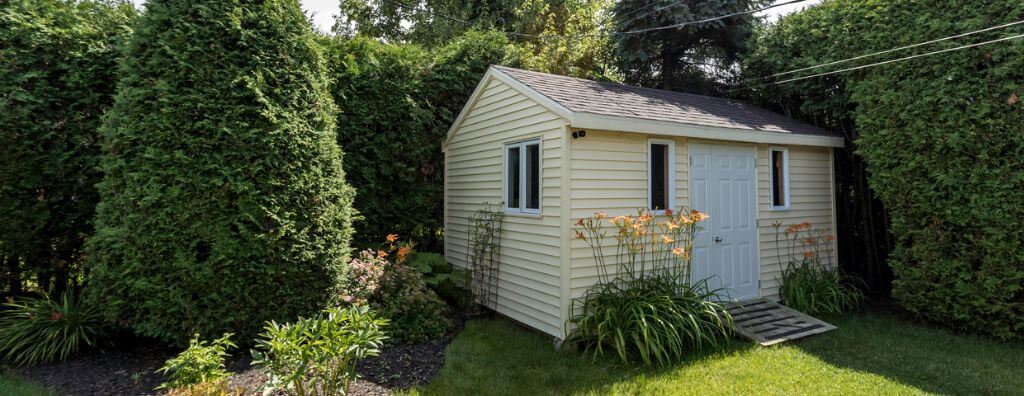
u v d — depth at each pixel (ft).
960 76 17.94
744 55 30.32
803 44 25.70
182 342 14.67
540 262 18.61
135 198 14.07
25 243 17.16
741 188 21.42
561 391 13.57
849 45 22.48
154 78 14.39
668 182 19.44
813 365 15.30
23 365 14.33
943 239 18.67
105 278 14.61
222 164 14.39
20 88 16.62
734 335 18.11
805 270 22.35
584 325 16.42
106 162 14.87
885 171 20.38
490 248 21.88
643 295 17.16
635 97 21.91
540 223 18.60
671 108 21.21
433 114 26.07
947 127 18.12
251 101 15.01
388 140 23.98
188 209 14.07
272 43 15.62
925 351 16.67
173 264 14.07
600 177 17.81
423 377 14.40
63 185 17.87
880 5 20.93
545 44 46.11
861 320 20.62
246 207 14.47
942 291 18.98
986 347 17.10
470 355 16.33
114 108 14.87
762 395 13.15
